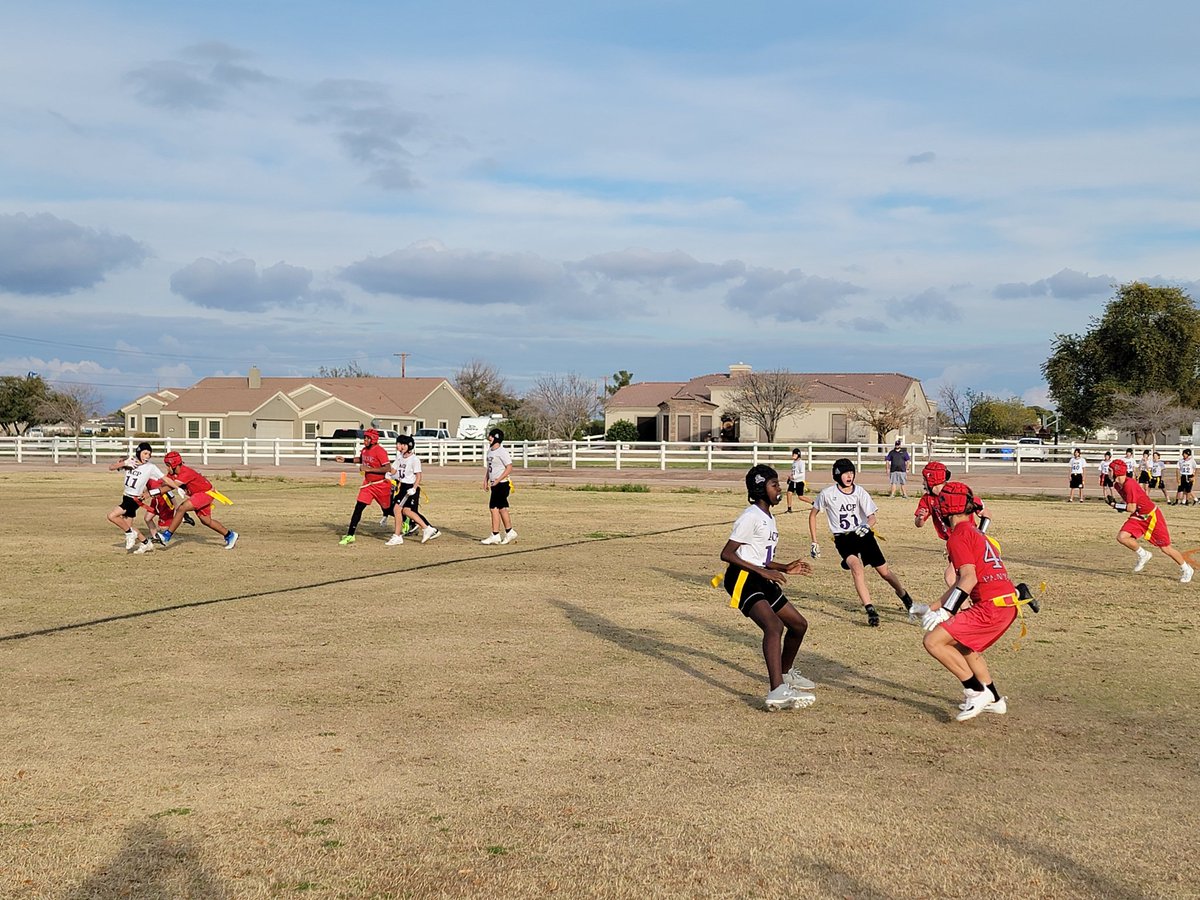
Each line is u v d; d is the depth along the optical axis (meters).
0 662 8.69
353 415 67.19
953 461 43.03
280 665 8.65
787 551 16.92
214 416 67.62
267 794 5.70
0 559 14.91
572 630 10.20
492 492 17.38
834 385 66.50
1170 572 14.54
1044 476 39.09
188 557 15.30
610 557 15.63
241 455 47.72
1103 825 5.33
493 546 16.97
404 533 17.94
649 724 7.05
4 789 5.74
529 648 9.38
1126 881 4.70
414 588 12.64
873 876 4.73
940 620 7.11
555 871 4.77
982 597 7.14
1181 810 5.54
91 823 5.28
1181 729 7.02
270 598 11.84
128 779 5.91
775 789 5.81
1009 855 4.96
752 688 8.05
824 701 7.72
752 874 4.74
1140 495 14.01
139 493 15.88
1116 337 61.94
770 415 60.94
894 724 7.12
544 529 19.69
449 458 45.97
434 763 6.22
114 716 7.12
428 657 9.00
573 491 31.36
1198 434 56.44
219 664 8.67
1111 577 14.01
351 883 4.64
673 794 5.73
